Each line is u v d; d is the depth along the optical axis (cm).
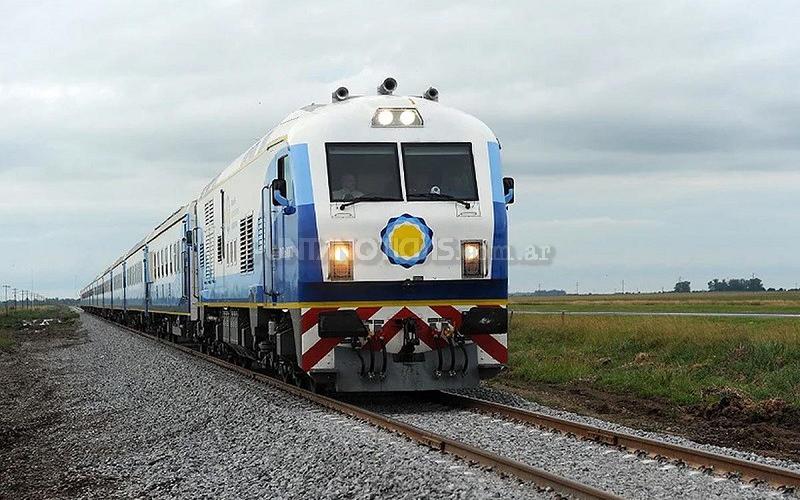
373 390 1245
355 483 801
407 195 1263
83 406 1597
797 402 1362
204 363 2206
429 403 1362
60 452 1184
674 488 754
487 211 1283
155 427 1291
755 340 1777
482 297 1276
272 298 1398
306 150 1270
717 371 1712
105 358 2614
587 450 921
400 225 1246
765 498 712
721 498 717
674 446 859
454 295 1264
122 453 1130
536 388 1747
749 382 1597
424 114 1310
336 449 938
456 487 745
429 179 1280
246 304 1634
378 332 1238
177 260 2877
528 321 2886
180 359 2342
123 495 896
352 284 1235
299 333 1248
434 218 1260
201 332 2431
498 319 1271
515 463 789
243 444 1067
